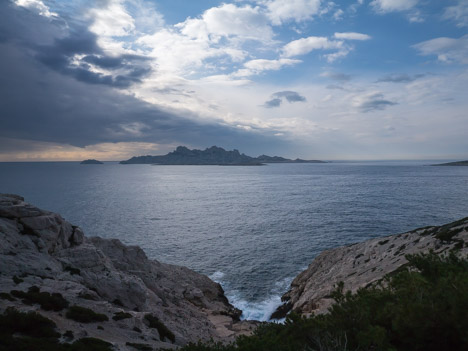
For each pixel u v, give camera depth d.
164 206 157.00
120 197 194.25
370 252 53.94
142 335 23.03
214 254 78.19
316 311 35.44
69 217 126.75
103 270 34.34
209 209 146.50
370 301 11.66
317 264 61.41
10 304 19.97
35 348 14.84
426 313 8.80
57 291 24.55
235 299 54.72
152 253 79.56
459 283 9.55
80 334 18.64
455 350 8.73
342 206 142.62
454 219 107.50
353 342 10.08
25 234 32.69
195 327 35.62
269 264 70.75
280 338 10.55
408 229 95.44
